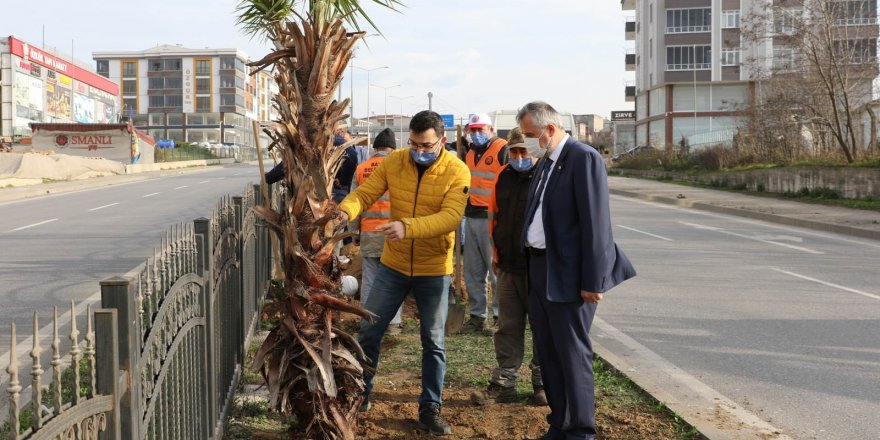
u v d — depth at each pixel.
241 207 5.85
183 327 3.46
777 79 32.12
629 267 4.41
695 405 5.25
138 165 47.25
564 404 4.52
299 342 3.94
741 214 21.98
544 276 4.47
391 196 4.84
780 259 12.74
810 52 29.31
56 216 18.66
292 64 4.00
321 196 3.89
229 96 125.25
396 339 6.92
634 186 34.69
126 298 2.49
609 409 5.07
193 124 125.50
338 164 4.05
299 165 3.87
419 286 4.82
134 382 2.55
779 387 5.75
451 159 4.76
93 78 85.00
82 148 47.09
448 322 6.30
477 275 7.16
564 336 4.35
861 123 28.25
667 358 6.59
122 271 10.56
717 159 36.62
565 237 4.30
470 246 7.13
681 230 17.30
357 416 4.59
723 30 57.50
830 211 21.14
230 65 125.06
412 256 4.77
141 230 15.58
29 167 34.62
